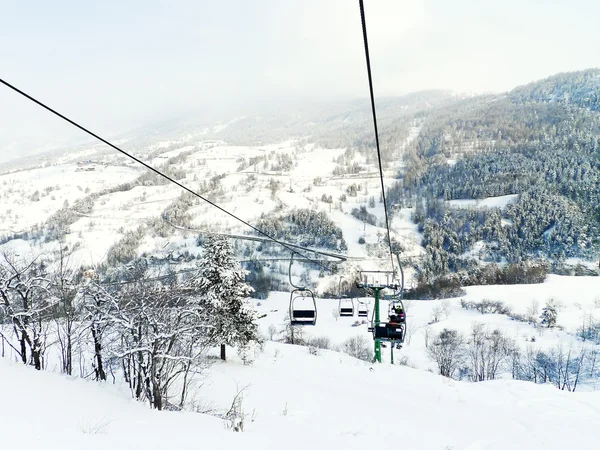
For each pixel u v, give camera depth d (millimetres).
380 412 18094
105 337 20016
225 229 183000
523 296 100938
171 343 17328
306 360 37719
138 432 9836
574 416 18406
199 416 14219
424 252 156125
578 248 141500
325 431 13227
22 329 18547
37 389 12164
